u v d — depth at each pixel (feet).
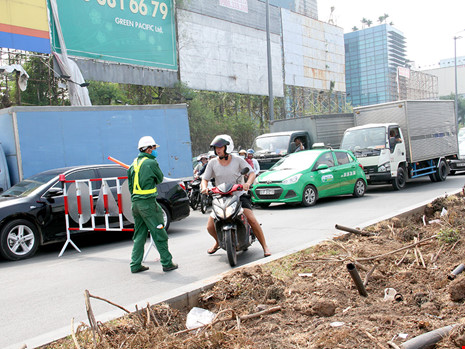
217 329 13.26
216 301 15.65
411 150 57.26
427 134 61.67
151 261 23.97
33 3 65.51
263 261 19.77
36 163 35.73
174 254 25.26
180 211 33.91
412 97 378.32
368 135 55.31
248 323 13.67
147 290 18.45
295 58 151.64
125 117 41.70
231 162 22.30
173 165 45.42
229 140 22.04
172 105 45.55
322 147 56.13
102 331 12.42
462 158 70.59
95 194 30.12
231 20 116.78
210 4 109.91
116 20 83.35
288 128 64.23
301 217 36.60
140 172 20.93
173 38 96.32
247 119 124.16
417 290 15.67
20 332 14.43
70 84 72.13
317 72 164.14
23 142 35.06
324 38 168.45
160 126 44.47
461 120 435.94
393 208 38.24
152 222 20.97
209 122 107.76
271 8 135.13
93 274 21.83
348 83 460.55
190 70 103.30
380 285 16.52
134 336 12.12
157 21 92.27
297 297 15.30
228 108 126.21
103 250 28.58
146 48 89.92
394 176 53.57
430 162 62.69
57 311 16.30
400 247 21.12
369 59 446.60
